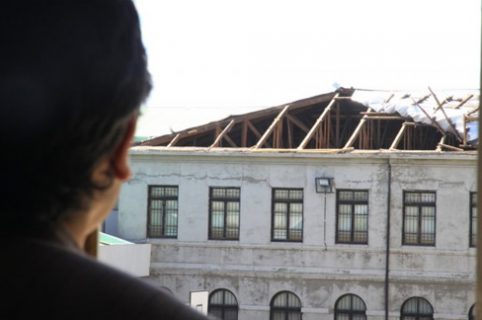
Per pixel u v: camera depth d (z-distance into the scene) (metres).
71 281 0.74
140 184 24.97
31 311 0.73
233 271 24.53
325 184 23.92
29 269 0.75
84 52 0.78
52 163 0.78
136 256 22.30
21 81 0.76
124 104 0.82
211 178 24.77
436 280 23.77
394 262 23.91
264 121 27.83
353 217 24.16
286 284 24.33
